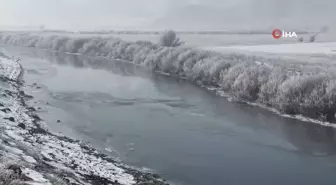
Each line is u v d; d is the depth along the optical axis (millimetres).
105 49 99062
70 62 83500
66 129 30391
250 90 44688
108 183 18375
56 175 15656
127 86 53625
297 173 23547
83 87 51156
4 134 21641
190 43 112875
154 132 31531
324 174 23500
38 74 61156
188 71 61250
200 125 34438
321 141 30406
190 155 26266
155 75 65750
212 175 22828
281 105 39406
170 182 21344
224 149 27875
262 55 70688
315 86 38344
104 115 36500
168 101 44438
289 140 30547
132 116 36625
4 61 68438
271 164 25141
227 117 37625
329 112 36219
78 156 22547
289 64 54875
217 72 54250
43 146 22328
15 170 12461
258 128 33938
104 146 27125
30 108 34969
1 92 36875
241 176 22812
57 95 44500
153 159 25125
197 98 46500
